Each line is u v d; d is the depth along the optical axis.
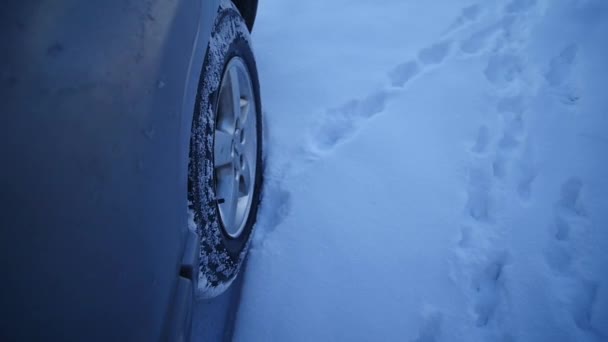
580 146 1.57
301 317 1.31
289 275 1.39
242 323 1.32
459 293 1.33
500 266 1.37
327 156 1.68
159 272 0.68
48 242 0.54
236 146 1.30
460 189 1.54
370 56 2.05
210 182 1.01
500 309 1.29
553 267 1.34
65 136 0.58
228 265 1.16
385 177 1.59
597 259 1.33
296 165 1.66
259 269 1.41
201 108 0.95
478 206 1.50
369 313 1.31
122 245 0.62
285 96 1.92
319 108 1.86
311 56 2.09
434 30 2.13
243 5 1.55
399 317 1.30
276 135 1.77
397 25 2.18
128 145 0.65
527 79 1.84
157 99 0.71
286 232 1.48
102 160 0.61
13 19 0.57
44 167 0.55
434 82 1.90
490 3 2.21
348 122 1.82
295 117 1.83
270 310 1.33
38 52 0.57
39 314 0.52
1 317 0.50
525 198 1.49
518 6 2.16
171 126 0.75
